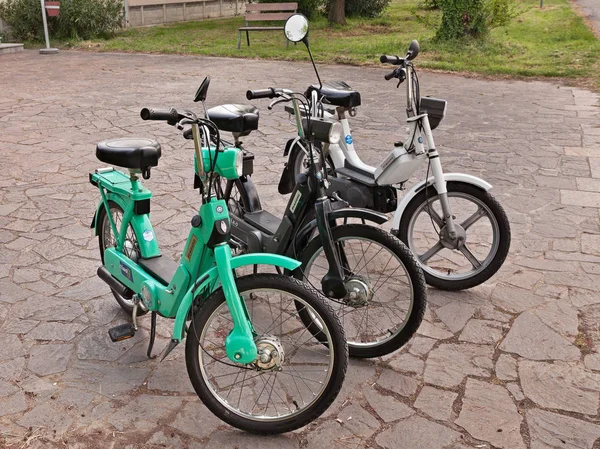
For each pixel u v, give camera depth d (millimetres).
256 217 3775
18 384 3113
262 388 3107
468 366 3264
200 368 2770
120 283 3486
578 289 4008
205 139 2805
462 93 10008
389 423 2861
